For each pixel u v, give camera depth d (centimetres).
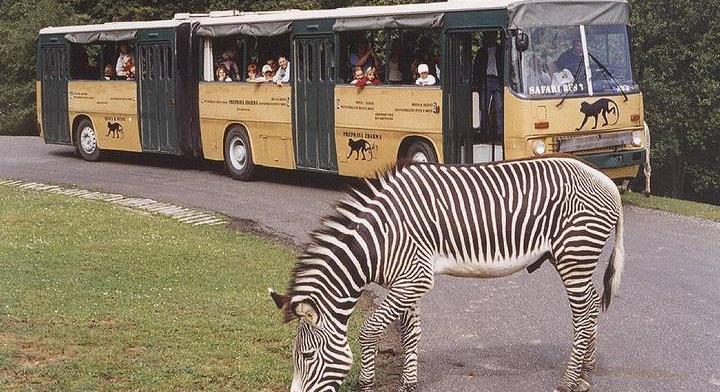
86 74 2372
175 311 947
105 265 1144
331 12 1766
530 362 836
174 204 1656
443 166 739
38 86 2461
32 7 3562
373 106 1700
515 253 734
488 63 1568
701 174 3191
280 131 1880
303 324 644
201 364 785
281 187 1864
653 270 1178
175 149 2100
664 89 2970
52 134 2431
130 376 749
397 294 708
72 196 1722
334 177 1995
